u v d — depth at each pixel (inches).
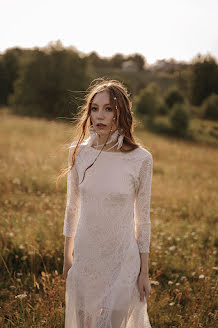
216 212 260.8
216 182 421.4
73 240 85.7
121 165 75.8
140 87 2549.2
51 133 667.4
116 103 76.2
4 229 162.9
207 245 191.5
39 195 267.3
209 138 1328.7
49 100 1499.8
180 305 118.0
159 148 724.0
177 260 155.6
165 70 3821.4
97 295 76.1
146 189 78.1
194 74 2447.1
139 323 79.4
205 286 127.3
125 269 75.4
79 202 84.6
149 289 79.2
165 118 1663.4
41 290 123.3
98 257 75.9
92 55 4089.6
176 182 385.4
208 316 112.0
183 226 219.3
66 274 84.7
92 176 75.9
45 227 170.2
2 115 1152.8
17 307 107.4
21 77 1585.9
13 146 491.5
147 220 79.2
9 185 271.7
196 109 2208.4
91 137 79.4
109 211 75.1
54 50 1536.7
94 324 76.2
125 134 78.0
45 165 350.6
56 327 98.7
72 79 1482.5
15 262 144.1
